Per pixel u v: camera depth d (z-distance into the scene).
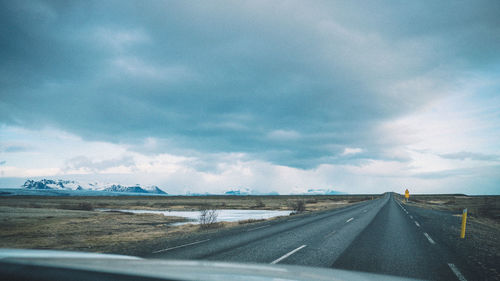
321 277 1.94
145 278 1.41
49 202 62.72
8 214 24.56
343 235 10.16
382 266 5.63
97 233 14.80
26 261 1.68
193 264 1.97
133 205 58.59
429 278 4.84
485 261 6.25
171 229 16.38
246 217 27.48
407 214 20.83
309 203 57.94
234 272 1.73
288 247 7.80
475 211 27.33
